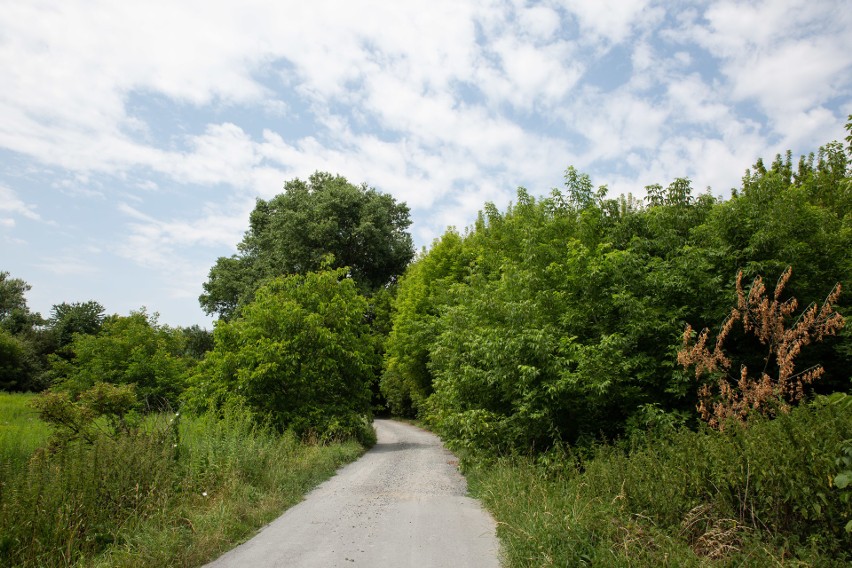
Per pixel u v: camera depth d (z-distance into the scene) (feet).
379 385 154.51
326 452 48.14
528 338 36.37
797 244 37.19
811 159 60.64
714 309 38.78
